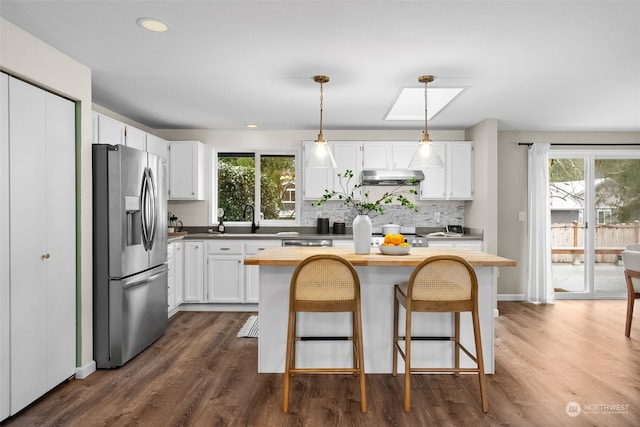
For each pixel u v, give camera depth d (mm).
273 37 2549
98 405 2500
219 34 2508
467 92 3732
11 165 2305
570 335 3926
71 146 2873
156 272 3691
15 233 2330
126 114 4625
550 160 5707
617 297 5633
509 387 2770
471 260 2768
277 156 5707
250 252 4906
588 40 2584
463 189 5234
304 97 3912
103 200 3066
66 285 2783
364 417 2367
